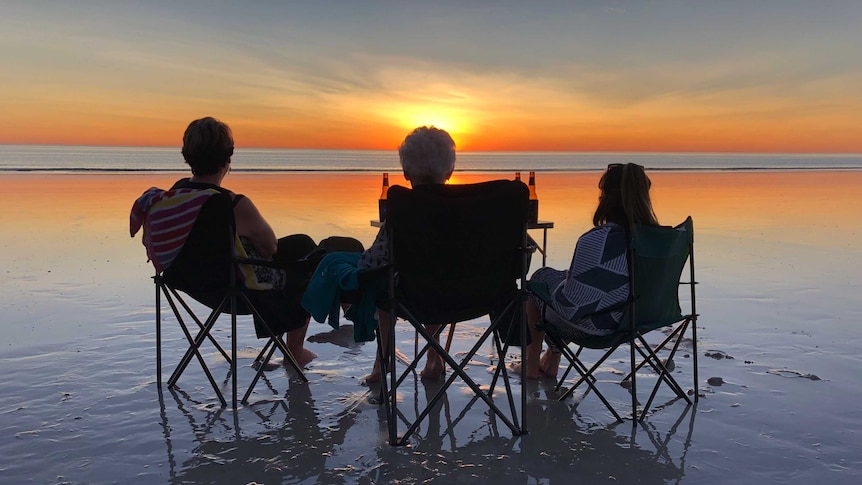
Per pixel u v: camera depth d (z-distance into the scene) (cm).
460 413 300
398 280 264
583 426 284
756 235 912
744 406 304
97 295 512
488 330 276
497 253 265
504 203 257
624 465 244
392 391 261
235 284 294
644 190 286
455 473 237
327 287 278
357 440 267
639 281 278
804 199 1534
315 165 4697
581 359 382
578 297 290
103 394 314
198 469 238
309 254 319
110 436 267
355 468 240
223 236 287
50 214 1052
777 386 330
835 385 331
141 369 351
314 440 266
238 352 385
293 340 362
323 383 338
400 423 286
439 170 290
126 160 5406
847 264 687
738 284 581
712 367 360
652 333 429
